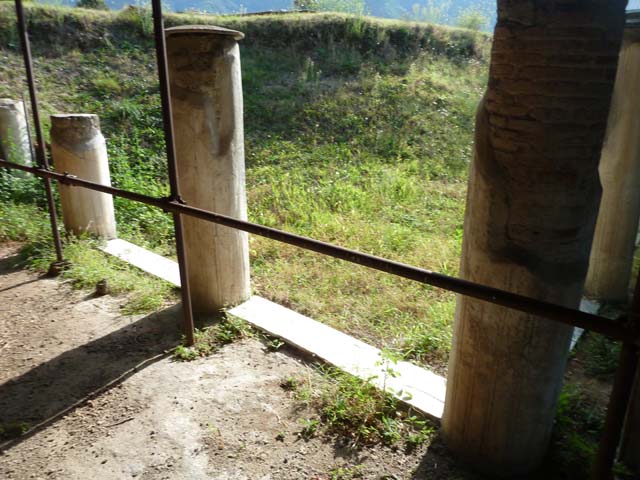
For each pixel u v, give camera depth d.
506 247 1.85
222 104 3.18
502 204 1.83
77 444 2.36
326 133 8.12
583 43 1.60
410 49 10.55
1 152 6.38
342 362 2.88
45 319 3.57
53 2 10.68
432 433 2.34
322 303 3.77
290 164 7.27
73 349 3.17
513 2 1.67
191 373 2.89
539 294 1.84
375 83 9.28
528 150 1.72
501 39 1.74
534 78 1.66
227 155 3.27
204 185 3.25
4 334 3.37
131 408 2.60
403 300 3.80
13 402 2.67
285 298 3.87
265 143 7.79
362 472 2.15
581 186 1.75
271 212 5.95
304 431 2.40
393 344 3.21
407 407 2.49
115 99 8.55
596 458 1.54
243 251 3.57
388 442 2.31
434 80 9.39
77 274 4.19
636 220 3.51
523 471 2.10
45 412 2.59
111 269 4.30
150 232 5.57
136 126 7.99
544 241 1.79
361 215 5.61
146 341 3.25
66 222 5.02
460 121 8.41
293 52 10.20
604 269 3.65
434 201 6.09
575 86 1.63
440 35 10.90
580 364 2.96
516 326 1.88
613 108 3.40
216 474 2.16
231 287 3.54
